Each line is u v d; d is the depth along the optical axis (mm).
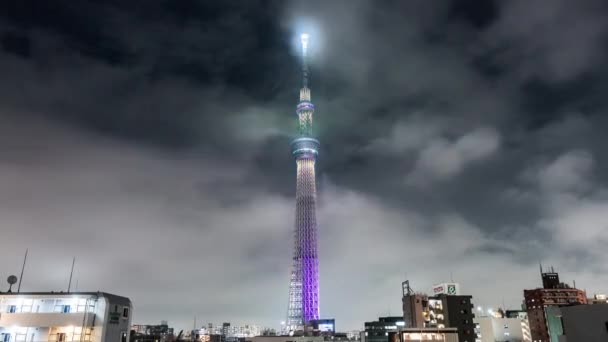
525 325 188125
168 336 184125
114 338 68062
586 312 56406
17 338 64375
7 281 69125
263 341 178875
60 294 67062
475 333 136875
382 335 167500
